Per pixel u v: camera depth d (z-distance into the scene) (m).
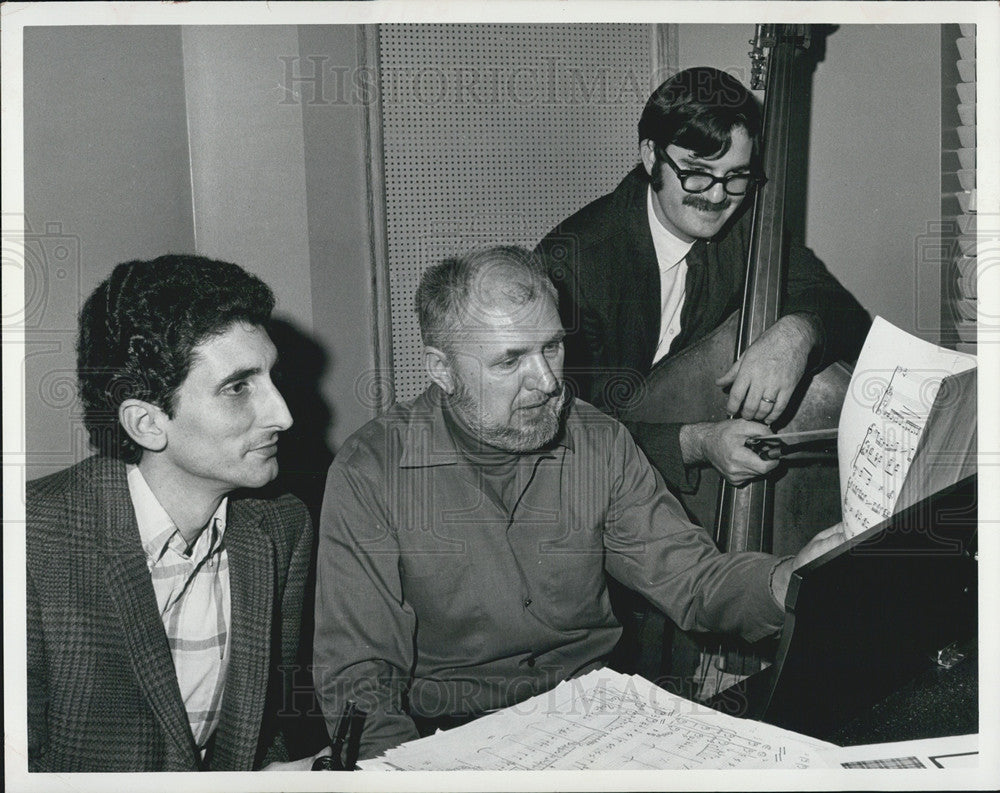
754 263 1.25
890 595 0.89
